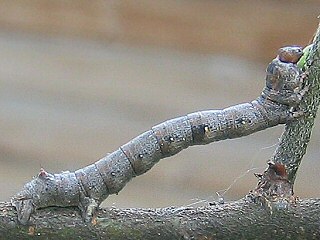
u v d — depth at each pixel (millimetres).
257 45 356
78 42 379
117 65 367
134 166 121
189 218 111
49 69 369
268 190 111
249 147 325
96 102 354
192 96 348
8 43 383
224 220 110
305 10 348
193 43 366
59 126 346
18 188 323
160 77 359
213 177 320
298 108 114
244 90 347
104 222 110
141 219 111
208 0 361
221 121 121
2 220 109
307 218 109
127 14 372
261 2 355
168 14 367
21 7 384
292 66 114
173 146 122
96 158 332
